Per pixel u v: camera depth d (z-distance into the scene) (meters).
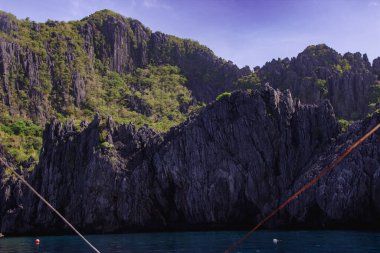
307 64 164.25
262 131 95.06
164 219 94.31
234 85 185.25
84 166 99.94
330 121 95.75
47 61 198.88
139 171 94.94
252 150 93.81
